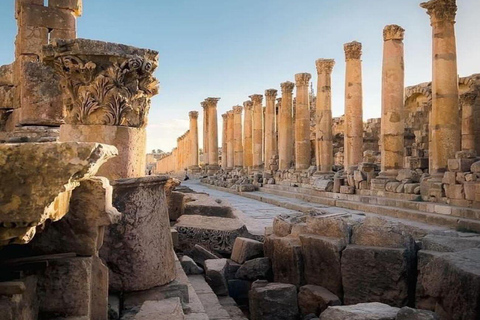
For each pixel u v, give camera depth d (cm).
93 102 556
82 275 376
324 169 2566
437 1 1625
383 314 477
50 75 1009
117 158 562
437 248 686
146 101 615
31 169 297
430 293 584
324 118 2597
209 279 794
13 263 360
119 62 561
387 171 1903
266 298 721
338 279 720
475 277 503
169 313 443
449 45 1620
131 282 534
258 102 4022
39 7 1060
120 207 536
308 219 812
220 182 3788
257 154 4009
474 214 1270
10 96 1127
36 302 362
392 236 700
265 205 2209
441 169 1605
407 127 3153
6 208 294
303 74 2884
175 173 6625
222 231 978
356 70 2323
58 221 395
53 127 1018
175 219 1207
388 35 1909
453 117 1614
